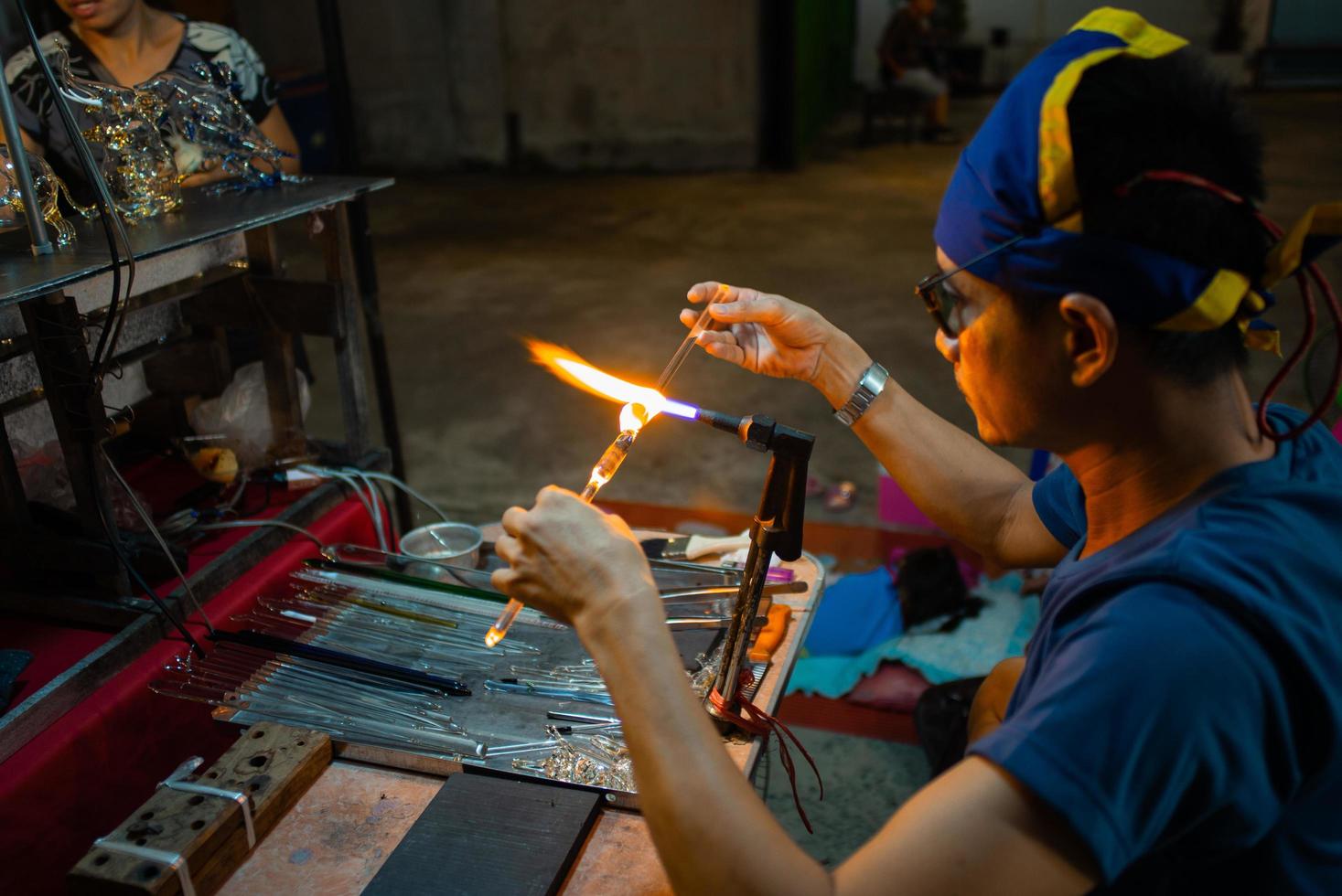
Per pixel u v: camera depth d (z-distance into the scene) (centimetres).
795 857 79
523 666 150
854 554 346
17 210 153
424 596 168
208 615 162
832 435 449
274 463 205
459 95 1035
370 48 1015
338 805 127
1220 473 82
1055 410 84
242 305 200
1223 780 74
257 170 192
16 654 149
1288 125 1107
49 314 144
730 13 966
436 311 626
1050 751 72
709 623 156
